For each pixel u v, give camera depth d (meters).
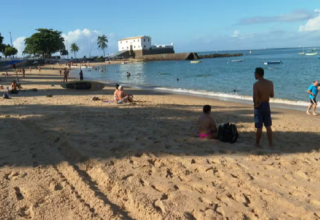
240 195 3.81
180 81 33.97
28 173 4.65
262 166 4.93
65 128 7.63
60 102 13.59
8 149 5.90
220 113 11.62
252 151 5.80
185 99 17.56
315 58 84.25
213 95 19.98
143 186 4.11
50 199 3.75
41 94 18.05
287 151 5.93
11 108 11.48
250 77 36.12
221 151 5.78
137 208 3.51
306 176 4.45
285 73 38.38
